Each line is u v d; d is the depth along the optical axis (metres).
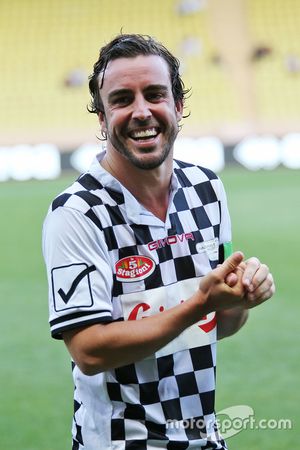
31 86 36.19
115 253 3.74
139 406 3.76
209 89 35.75
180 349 3.83
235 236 17.34
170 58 3.82
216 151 32.06
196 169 4.10
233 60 37.00
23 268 15.16
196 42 37.81
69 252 3.65
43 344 10.54
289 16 38.59
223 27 38.34
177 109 3.95
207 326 3.88
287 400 8.21
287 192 23.36
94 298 3.60
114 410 3.78
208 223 3.99
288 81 36.06
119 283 3.74
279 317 11.33
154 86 3.67
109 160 3.86
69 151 31.16
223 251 4.10
